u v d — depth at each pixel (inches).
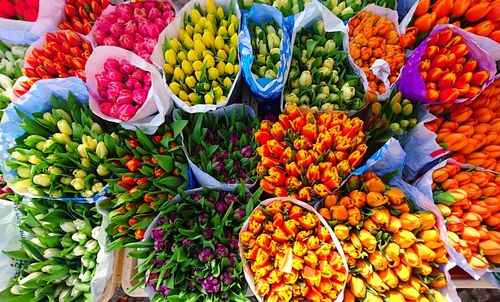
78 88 36.3
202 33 36.4
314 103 35.6
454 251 30.0
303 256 29.7
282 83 34.7
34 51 37.6
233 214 33.8
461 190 31.2
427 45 32.8
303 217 30.6
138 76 35.5
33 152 35.1
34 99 36.2
